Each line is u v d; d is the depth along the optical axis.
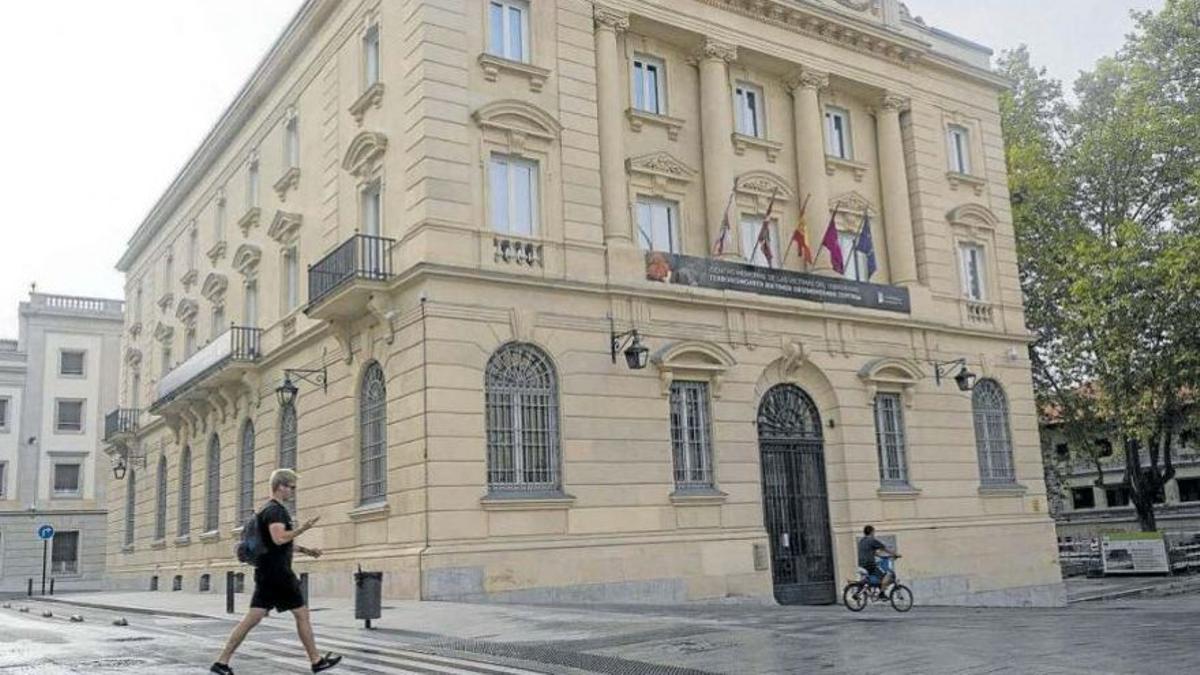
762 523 22.89
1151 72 33.75
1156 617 15.81
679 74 24.80
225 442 29.95
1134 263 31.38
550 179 21.59
